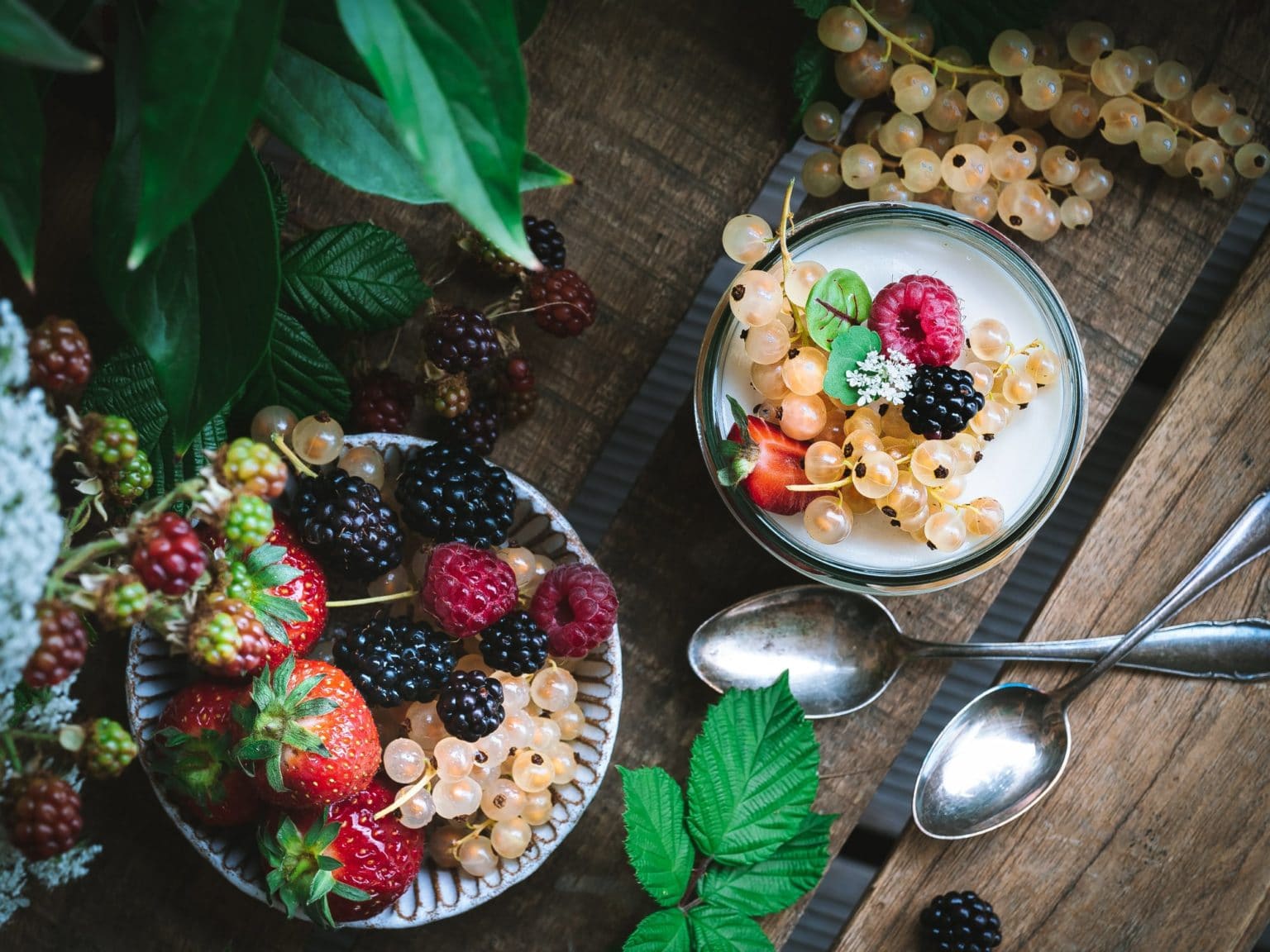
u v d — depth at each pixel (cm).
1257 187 60
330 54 47
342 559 52
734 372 55
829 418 55
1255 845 58
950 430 53
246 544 45
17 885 47
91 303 54
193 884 56
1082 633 58
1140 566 58
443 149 43
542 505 54
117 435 46
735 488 55
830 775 58
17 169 44
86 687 55
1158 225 58
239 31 43
